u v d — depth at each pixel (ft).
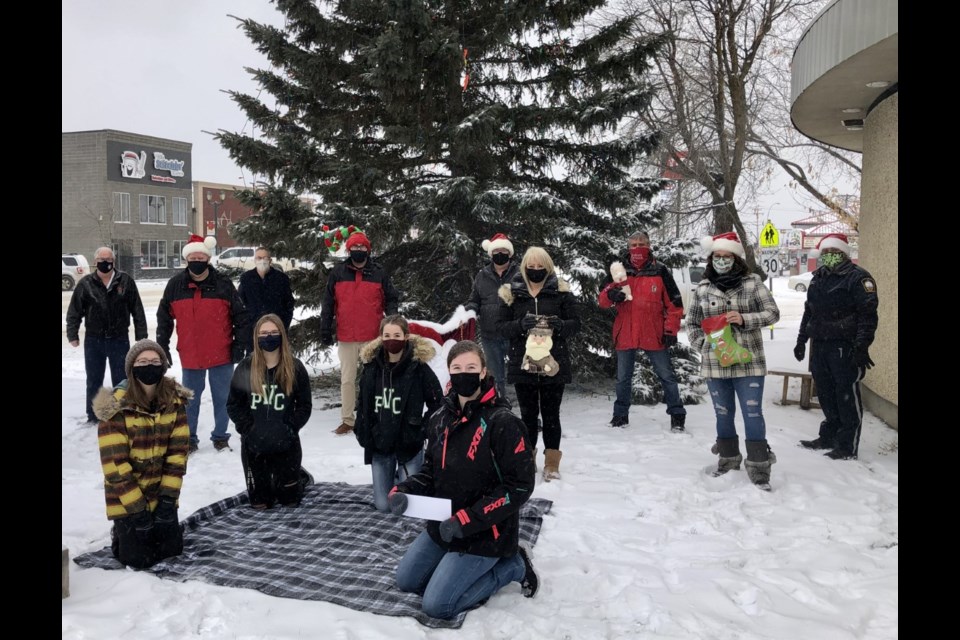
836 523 16.05
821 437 22.31
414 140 29.07
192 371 22.91
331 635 11.20
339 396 33.24
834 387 21.59
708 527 16.08
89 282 26.58
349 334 25.03
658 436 24.35
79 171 190.19
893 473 19.49
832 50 22.93
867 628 11.45
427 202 28.99
